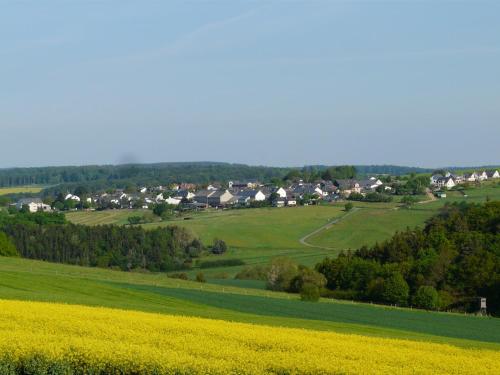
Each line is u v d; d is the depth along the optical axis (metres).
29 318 34.22
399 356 30.02
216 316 48.50
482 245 100.50
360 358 29.28
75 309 39.94
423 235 112.12
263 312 61.78
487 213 114.88
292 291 94.25
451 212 128.12
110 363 25.80
